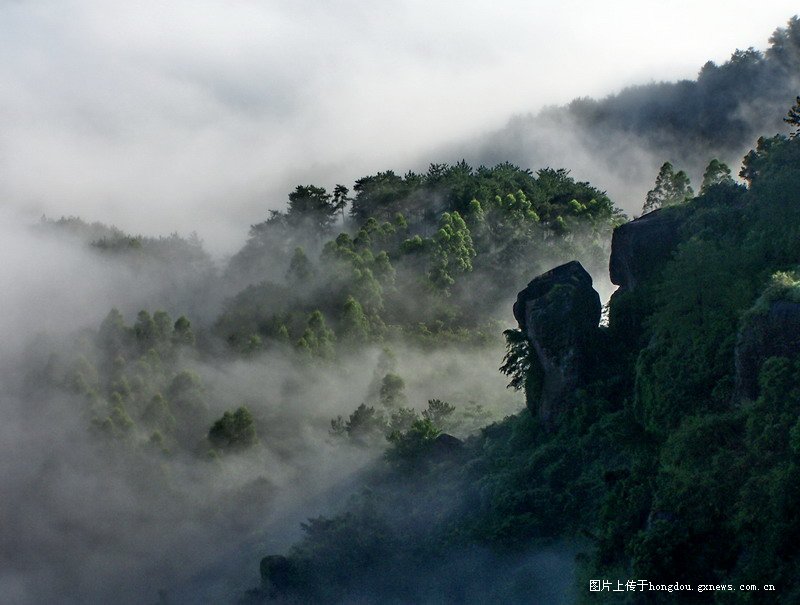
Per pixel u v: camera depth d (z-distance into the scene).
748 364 77.69
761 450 71.56
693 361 86.44
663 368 88.12
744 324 78.50
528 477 100.75
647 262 104.06
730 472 72.56
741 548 70.25
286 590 98.56
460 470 108.62
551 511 94.81
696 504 72.81
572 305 105.50
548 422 105.69
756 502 69.44
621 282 108.75
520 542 93.31
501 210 194.12
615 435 92.69
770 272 86.62
